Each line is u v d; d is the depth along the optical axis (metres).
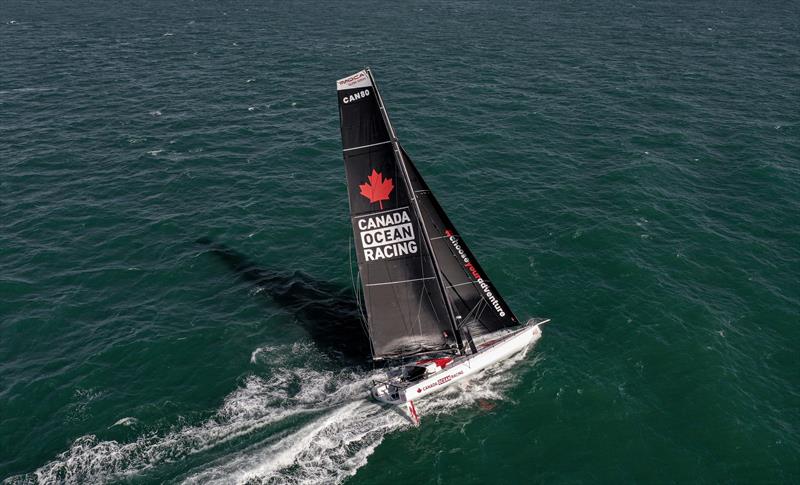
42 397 35.19
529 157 63.12
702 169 60.19
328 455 31.86
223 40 114.50
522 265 45.94
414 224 31.67
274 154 65.50
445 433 33.00
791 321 39.94
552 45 107.00
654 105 77.44
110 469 30.97
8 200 56.44
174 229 51.78
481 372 36.56
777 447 31.39
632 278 44.06
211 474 30.67
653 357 37.22
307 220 53.25
